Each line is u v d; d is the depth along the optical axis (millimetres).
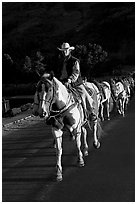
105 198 5207
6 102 17109
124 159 7352
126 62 51188
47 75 5395
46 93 5250
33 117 15367
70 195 5387
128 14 75625
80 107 6516
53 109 5766
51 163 7305
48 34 81125
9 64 46406
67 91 6059
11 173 6762
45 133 11188
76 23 88062
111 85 14016
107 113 13031
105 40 66250
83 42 69125
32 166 7176
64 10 102875
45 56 49125
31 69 44094
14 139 10484
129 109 15906
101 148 8430
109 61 51938
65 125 6086
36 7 109250
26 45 65188
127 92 15352
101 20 81312
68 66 6535
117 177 6176
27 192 5625
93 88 8062
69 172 6559
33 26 89562
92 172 6500
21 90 37562
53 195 5418
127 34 65250
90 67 48375
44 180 6180
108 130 10828
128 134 10039
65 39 74062
